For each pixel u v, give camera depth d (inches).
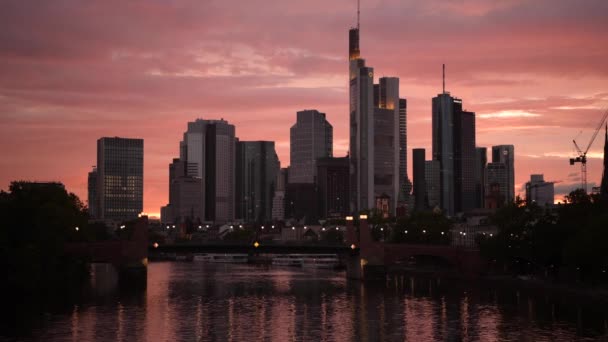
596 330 7864.2
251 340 7672.2
